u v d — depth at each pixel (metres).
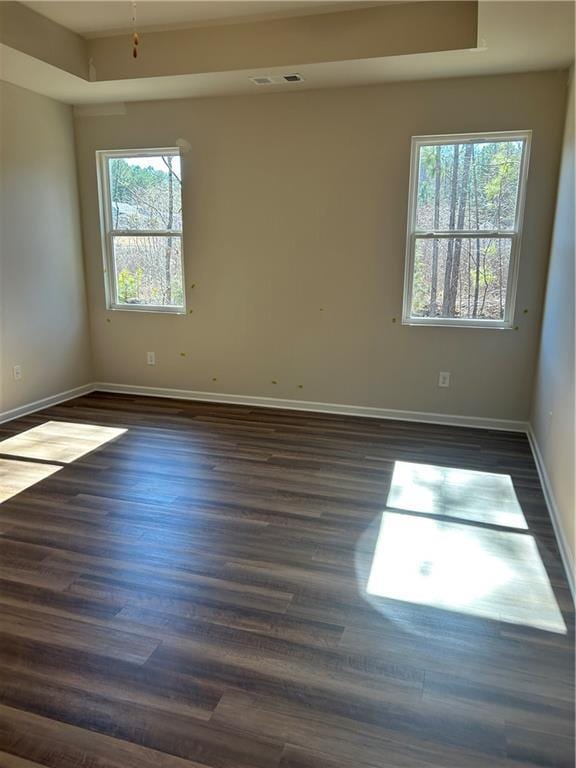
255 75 3.86
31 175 4.46
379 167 4.23
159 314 5.06
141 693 1.74
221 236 4.73
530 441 4.05
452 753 1.54
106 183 4.99
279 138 4.40
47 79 4.02
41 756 1.53
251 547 2.59
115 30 3.83
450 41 3.32
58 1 3.38
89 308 5.27
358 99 4.16
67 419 4.51
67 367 5.05
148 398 5.16
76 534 2.71
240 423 4.44
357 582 2.33
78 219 5.04
